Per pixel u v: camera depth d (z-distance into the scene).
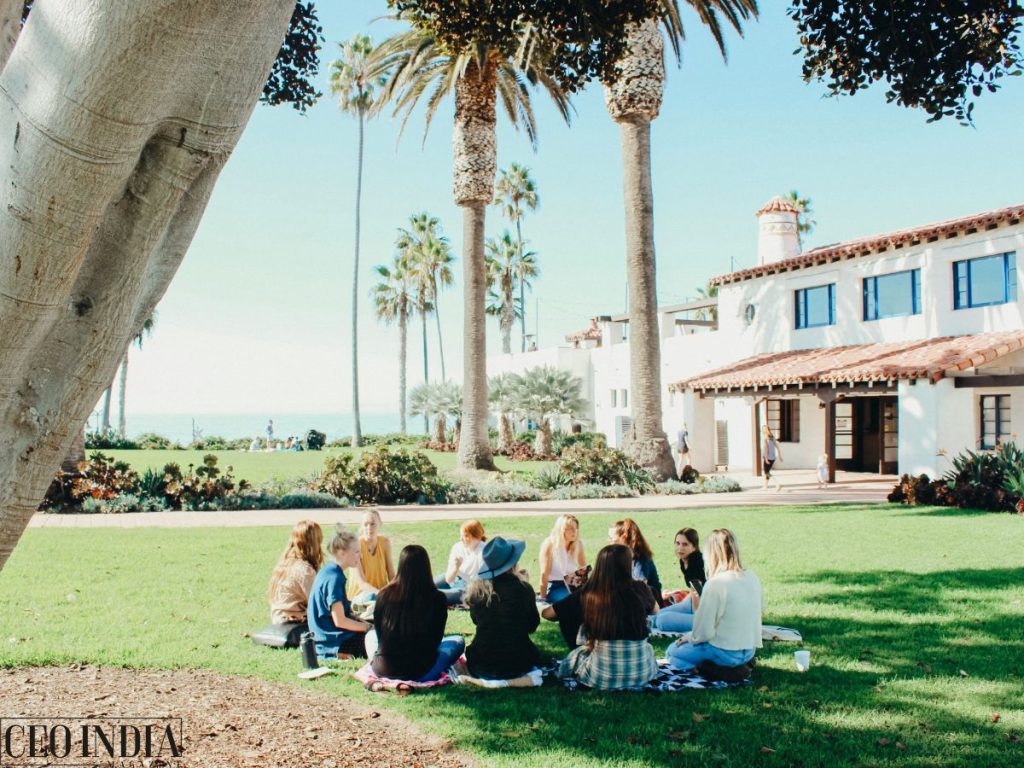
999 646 6.49
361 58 49.72
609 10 7.20
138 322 2.48
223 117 2.24
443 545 11.78
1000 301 20.47
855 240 27.27
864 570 9.77
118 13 1.87
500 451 41.12
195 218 2.47
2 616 7.20
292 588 6.61
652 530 13.33
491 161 24.94
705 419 27.70
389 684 5.45
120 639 6.50
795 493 20.22
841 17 6.64
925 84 6.56
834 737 4.62
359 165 51.81
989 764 4.25
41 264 2.04
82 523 13.81
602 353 40.56
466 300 25.25
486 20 7.50
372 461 18.89
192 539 11.93
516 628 5.59
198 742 4.40
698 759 4.30
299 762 4.18
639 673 5.45
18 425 2.25
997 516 14.74
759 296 28.70
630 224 22.25
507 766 4.19
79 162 1.97
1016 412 19.98
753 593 5.68
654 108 21.94
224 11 2.01
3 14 2.80
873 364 20.91
